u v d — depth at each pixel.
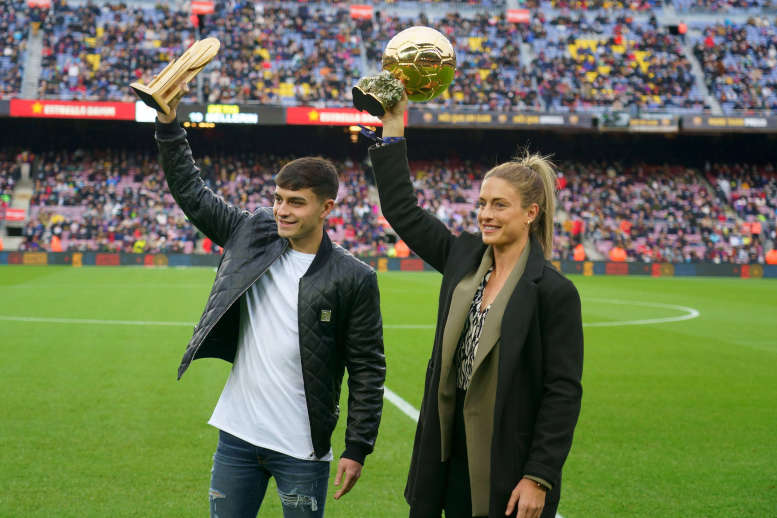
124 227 34.19
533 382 2.49
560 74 38.75
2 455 5.54
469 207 38.09
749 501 4.92
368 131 2.81
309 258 2.95
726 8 43.44
